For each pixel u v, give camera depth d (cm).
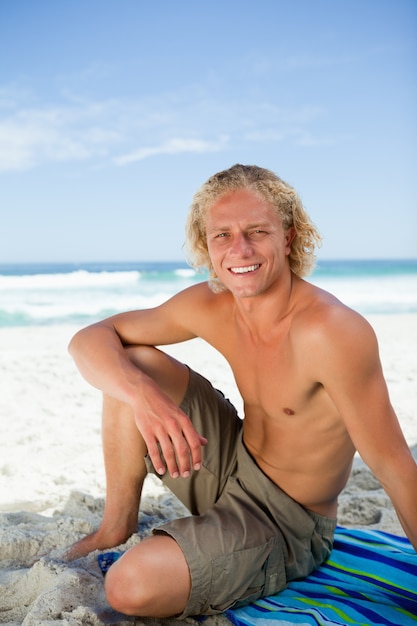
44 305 1830
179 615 182
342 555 223
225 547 182
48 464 348
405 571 209
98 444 388
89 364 210
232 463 217
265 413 201
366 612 183
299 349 181
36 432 415
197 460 183
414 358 754
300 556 203
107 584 176
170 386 216
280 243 188
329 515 213
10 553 225
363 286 2592
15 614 189
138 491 226
